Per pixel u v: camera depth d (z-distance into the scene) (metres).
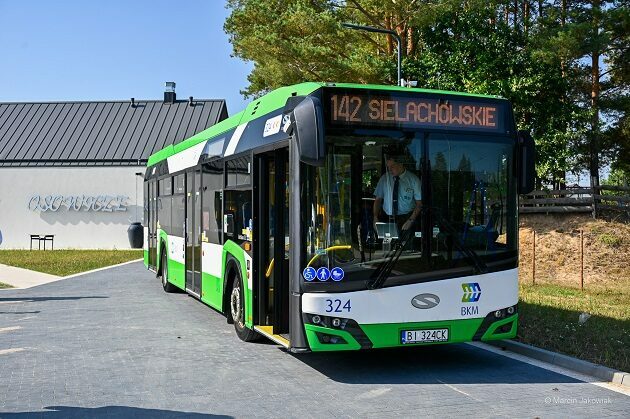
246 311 9.35
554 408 6.41
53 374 7.89
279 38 25.52
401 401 6.67
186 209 13.65
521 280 20.75
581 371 7.94
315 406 6.49
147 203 19.17
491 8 27.23
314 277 7.26
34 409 6.43
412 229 7.43
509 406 6.48
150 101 47.09
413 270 7.39
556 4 29.81
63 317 12.29
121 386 7.31
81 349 9.36
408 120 7.58
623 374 7.39
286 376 7.76
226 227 10.45
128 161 40.69
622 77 29.92
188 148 13.68
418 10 24.55
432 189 7.55
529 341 9.26
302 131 6.81
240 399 6.77
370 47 28.98
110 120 45.16
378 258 7.32
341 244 7.27
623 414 6.22
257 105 9.56
